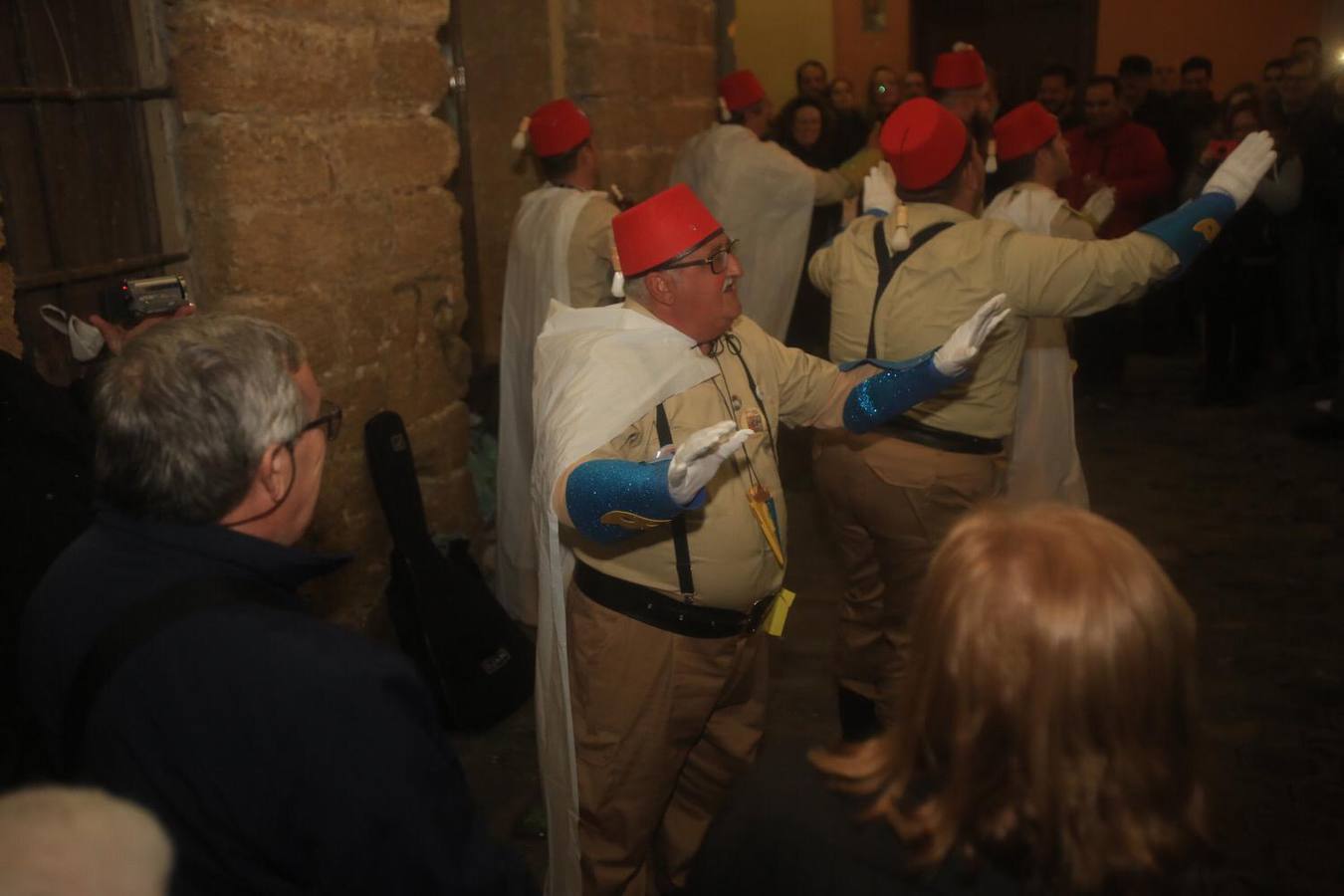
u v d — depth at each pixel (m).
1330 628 3.72
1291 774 2.92
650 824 2.22
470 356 3.95
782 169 4.76
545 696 2.19
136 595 1.18
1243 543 4.45
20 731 1.76
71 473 1.87
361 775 1.12
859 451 2.66
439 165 3.68
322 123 3.16
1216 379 6.34
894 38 9.95
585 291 3.69
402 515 3.25
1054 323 3.13
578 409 1.95
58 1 2.61
